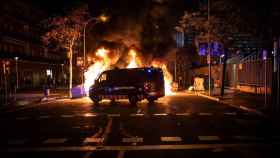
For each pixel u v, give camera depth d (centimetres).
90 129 1462
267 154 982
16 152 1055
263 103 2388
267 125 1524
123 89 2673
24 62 5581
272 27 2320
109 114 1988
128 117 1836
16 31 5756
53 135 1334
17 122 1745
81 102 2981
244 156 961
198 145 1110
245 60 3669
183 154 990
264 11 2361
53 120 1786
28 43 6059
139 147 1091
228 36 2992
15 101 2995
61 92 4466
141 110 2178
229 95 3219
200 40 3366
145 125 1541
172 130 1401
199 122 1625
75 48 4847
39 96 3694
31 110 2353
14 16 5578
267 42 2673
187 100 2969
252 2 2381
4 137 1311
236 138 1221
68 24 3944
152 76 2700
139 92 2623
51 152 1045
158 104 2600
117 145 1129
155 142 1166
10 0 5422
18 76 5369
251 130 1390
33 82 5975
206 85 4234
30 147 1123
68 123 1658
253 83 3394
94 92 2827
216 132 1346
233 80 4216
